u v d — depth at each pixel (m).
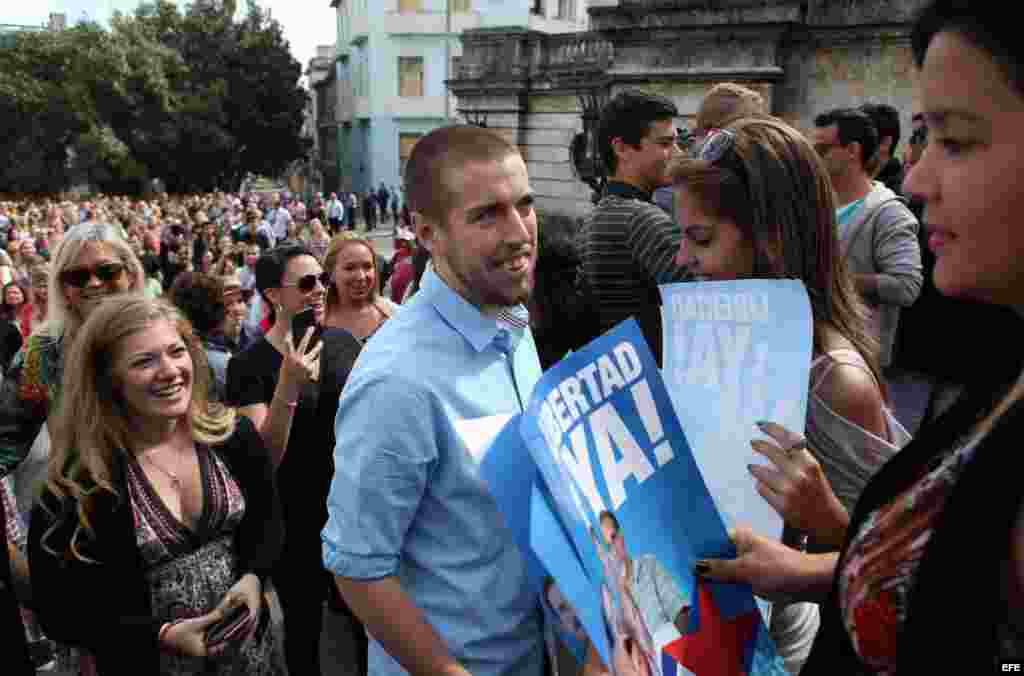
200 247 16.50
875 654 0.87
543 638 1.70
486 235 1.51
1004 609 0.72
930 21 0.74
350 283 3.98
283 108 45.50
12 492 2.96
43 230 17.14
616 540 1.15
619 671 1.07
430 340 1.57
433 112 41.03
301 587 3.25
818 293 1.59
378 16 40.16
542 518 1.15
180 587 2.33
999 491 0.71
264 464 2.61
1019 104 0.68
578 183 17.47
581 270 2.84
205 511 2.39
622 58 11.57
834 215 1.60
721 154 1.62
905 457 0.92
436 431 1.55
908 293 3.56
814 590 1.24
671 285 1.55
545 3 34.03
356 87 45.16
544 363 2.44
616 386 1.25
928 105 0.74
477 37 18.83
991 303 0.76
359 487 1.49
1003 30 0.67
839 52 10.05
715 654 1.24
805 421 1.50
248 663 2.44
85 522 2.18
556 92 17.70
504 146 1.54
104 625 2.23
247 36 43.84
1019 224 0.70
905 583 0.84
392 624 1.48
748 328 1.40
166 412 2.30
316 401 3.25
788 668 1.76
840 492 1.48
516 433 1.35
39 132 37.66
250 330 5.81
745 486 1.41
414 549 1.62
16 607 2.40
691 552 1.27
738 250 1.61
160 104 39.34
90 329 2.27
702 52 10.79
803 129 10.36
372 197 37.53
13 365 2.97
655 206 2.76
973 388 0.87
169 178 42.09
